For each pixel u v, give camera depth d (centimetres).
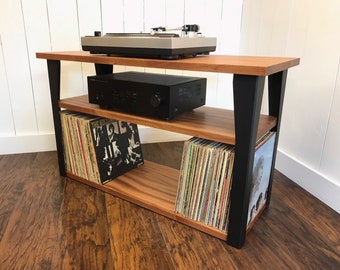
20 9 138
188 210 94
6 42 141
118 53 95
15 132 154
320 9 107
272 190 119
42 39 145
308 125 118
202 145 85
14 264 79
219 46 167
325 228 96
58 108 118
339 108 102
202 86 105
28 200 109
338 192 103
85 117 113
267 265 80
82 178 121
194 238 90
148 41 86
